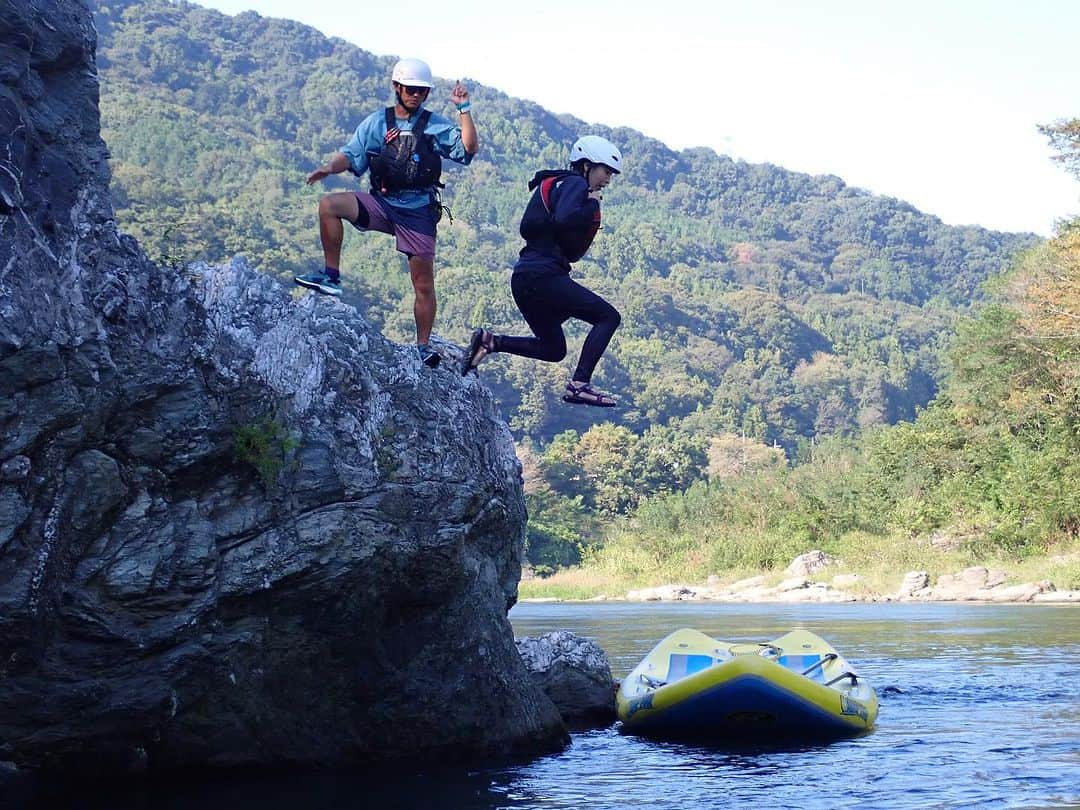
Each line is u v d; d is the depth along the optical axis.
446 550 9.21
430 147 7.80
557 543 69.44
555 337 7.27
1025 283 47.22
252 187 163.00
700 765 9.56
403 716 9.38
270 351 8.57
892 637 21.66
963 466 46.47
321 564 8.45
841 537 47.75
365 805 7.86
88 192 7.48
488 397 10.72
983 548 39.84
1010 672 15.70
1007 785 8.35
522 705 10.22
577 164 7.28
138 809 7.65
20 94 6.99
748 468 84.31
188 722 8.44
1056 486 38.69
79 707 7.66
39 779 8.12
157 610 7.86
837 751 10.14
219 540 8.10
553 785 8.69
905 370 157.88
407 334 123.38
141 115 177.75
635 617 29.62
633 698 11.60
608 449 96.06
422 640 9.46
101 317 7.38
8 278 6.58
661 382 138.62
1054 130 40.31
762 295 175.38
